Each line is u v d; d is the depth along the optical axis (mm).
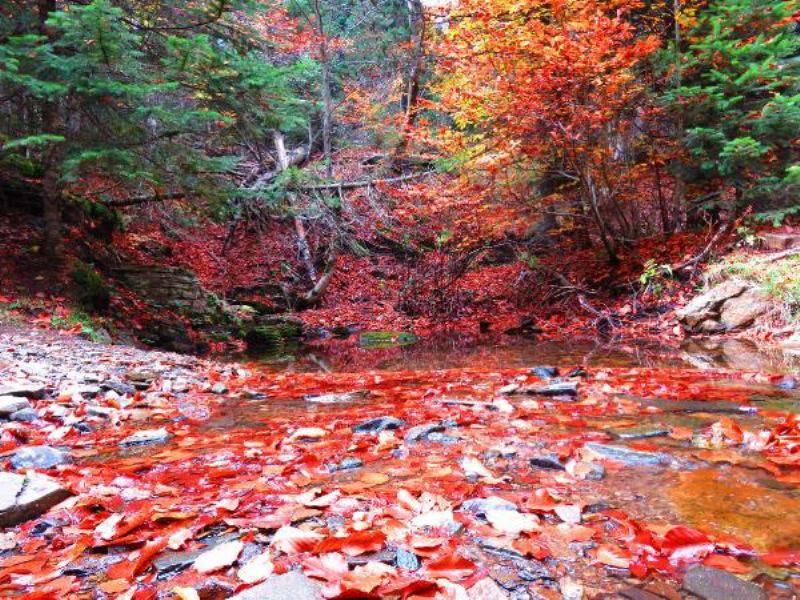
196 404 3432
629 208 10242
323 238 13688
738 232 7965
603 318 8391
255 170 14266
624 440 2143
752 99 8062
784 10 7316
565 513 1394
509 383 3773
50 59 5699
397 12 17688
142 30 7180
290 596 992
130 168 6918
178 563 1190
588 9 7156
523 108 7465
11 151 7309
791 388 3303
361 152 15227
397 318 11148
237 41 8211
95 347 5477
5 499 1474
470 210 10172
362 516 1395
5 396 2975
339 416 2887
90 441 2461
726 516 1391
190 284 9453
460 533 1309
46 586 1112
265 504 1527
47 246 7371
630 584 1081
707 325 6887
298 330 10312
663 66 8281
